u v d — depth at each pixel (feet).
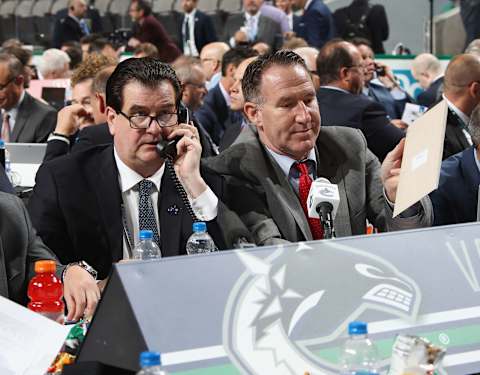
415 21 39.55
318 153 12.62
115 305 7.02
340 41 21.65
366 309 7.81
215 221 11.48
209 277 7.32
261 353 7.22
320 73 21.76
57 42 41.70
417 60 33.91
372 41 39.91
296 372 7.27
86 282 10.19
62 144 18.83
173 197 11.76
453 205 14.23
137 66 11.50
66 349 9.12
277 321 7.39
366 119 20.51
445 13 39.06
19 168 19.24
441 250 8.48
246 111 12.42
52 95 28.45
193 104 23.98
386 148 20.51
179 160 11.53
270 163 12.25
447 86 18.93
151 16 39.86
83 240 11.85
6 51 29.22
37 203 11.96
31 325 8.51
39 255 11.36
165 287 7.13
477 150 14.30
